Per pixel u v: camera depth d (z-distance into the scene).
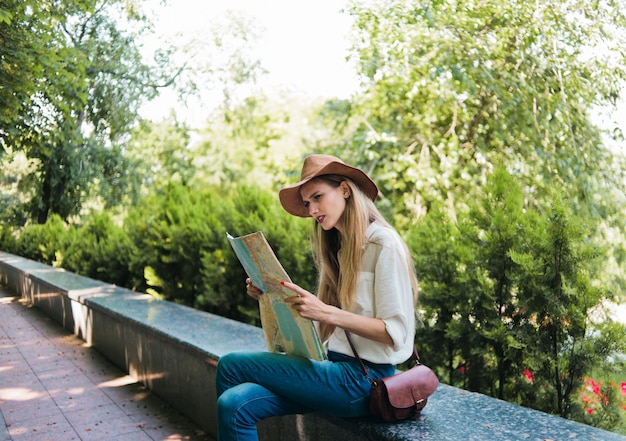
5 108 9.26
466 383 3.31
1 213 24.20
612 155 7.73
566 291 2.75
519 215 3.12
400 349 2.05
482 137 8.49
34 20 9.04
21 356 6.27
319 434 2.58
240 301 5.42
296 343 2.17
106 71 18.72
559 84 7.96
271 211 5.37
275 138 23.19
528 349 2.93
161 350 4.40
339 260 2.16
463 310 3.20
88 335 6.70
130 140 22.03
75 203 19.88
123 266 8.20
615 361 2.77
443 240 3.48
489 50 7.86
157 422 4.02
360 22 8.41
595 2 7.63
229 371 2.20
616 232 6.77
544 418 2.20
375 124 9.36
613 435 2.02
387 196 9.16
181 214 6.46
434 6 7.89
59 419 4.18
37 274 9.75
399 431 2.08
